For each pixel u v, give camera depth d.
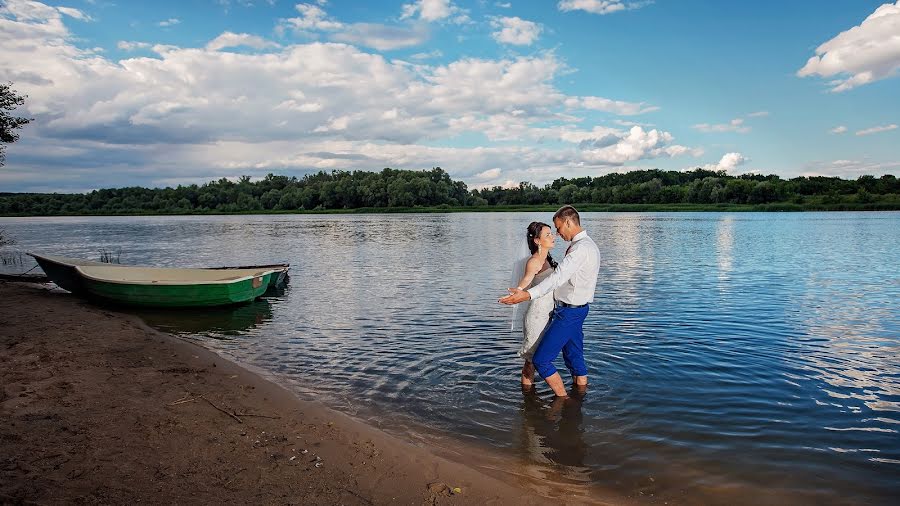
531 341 6.95
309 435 5.55
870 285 15.36
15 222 82.25
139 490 4.09
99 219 97.25
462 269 19.84
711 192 114.62
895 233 37.44
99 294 13.62
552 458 5.25
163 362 8.20
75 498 3.88
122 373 7.38
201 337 10.41
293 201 130.12
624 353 8.61
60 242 37.75
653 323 10.70
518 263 7.46
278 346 9.55
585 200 133.50
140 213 129.88
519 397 6.82
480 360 8.37
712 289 14.73
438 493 4.48
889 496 4.51
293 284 16.92
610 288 14.95
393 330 10.48
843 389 7.02
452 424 6.05
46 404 5.89
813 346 9.03
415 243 32.72
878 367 7.91
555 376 6.68
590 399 6.72
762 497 4.52
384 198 125.00
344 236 40.75
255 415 6.05
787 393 6.88
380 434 5.71
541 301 6.89
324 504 4.14
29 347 8.63
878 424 5.93
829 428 5.84
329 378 7.67
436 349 9.04
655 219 66.38
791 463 5.09
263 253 27.88
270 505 4.04
